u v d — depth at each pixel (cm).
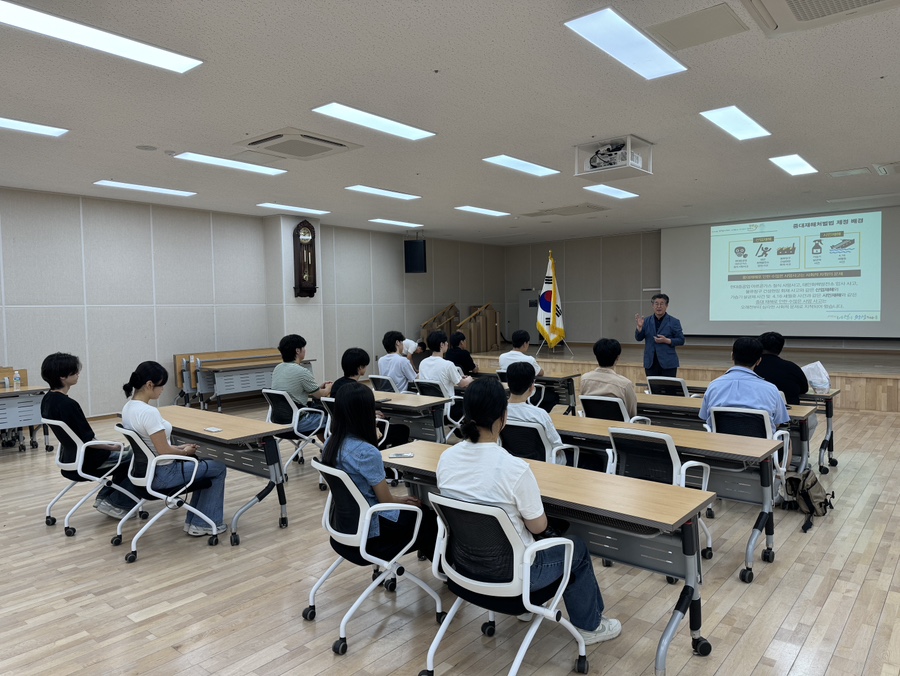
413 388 634
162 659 244
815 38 333
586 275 1387
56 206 755
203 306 910
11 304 720
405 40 331
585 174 559
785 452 381
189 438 417
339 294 1119
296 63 358
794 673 227
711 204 916
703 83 401
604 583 307
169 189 736
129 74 368
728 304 1138
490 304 1382
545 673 230
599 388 404
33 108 427
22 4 281
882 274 980
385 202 848
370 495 252
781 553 340
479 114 460
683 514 212
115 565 337
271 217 978
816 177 716
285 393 475
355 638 259
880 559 331
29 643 256
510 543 200
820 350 1095
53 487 495
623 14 305
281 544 365
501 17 307
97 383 796
